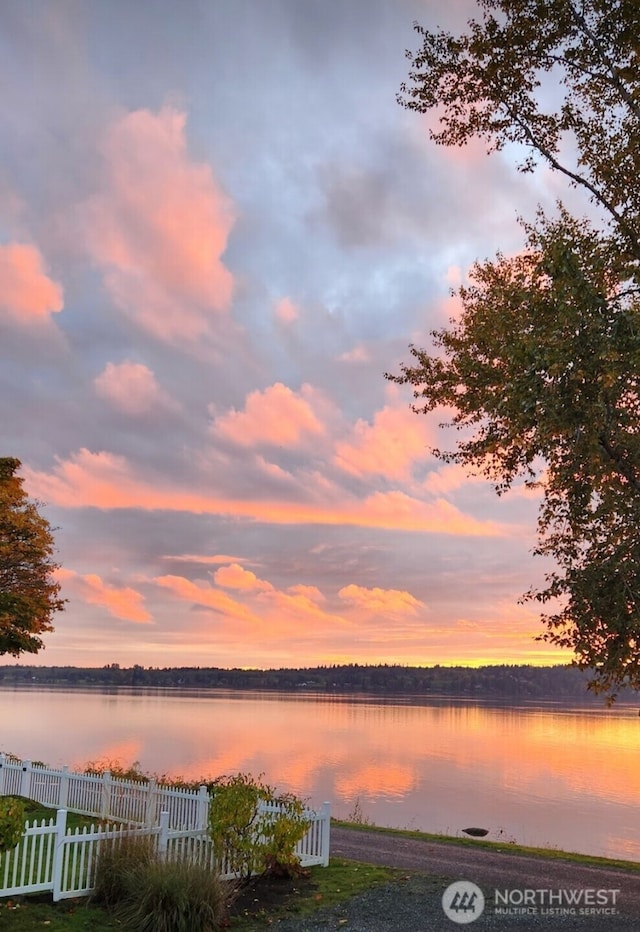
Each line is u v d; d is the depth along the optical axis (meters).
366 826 20.77
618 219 12.79
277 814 13.58
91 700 198.62
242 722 105.19
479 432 17.17
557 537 14.73
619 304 11.65
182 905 9.77
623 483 13.23
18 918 9.94
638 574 12.52
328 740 74.50
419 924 10.64
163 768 44.75
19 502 25.53
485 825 30.06
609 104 13.71
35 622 25.48
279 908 11.29
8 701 180.50
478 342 17.12
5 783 20.05
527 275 15.85
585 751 67.50
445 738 81.50
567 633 13.89
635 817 33.06
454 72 14.36
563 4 12.91
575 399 11.28
